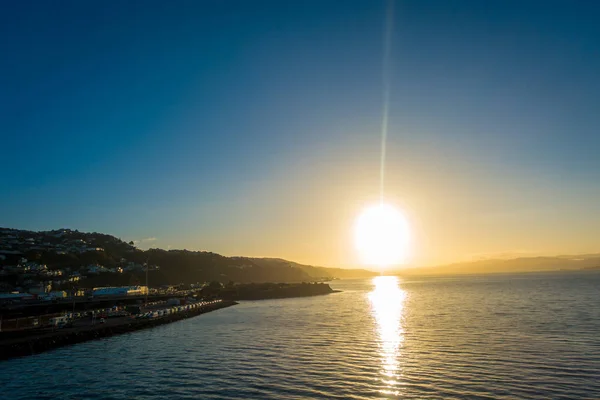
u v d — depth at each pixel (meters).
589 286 193.25
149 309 120.25
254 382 37.03
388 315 93.56
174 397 33.59
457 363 41.81
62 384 38.88
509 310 93.25
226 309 133.50
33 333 67.25
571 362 40.75
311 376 38.50
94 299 135.75
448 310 99.81
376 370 40.06
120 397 34.19
